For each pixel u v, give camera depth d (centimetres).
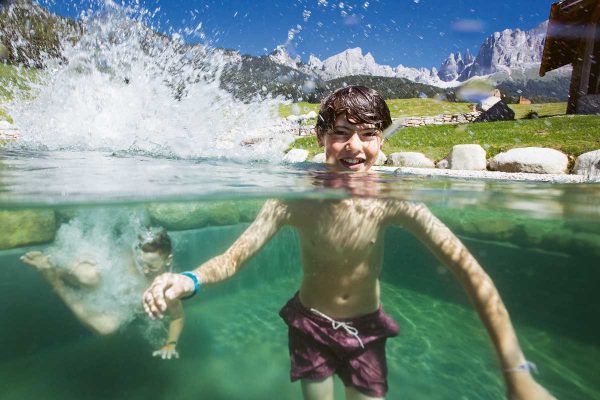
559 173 542
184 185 264
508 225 367
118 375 277
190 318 378
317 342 220
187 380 278
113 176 296
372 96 256
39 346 301
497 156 622
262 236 231
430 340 343
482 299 173
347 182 257
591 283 319
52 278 303
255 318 385
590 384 265
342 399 259
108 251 314
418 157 700
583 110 1197
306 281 231
